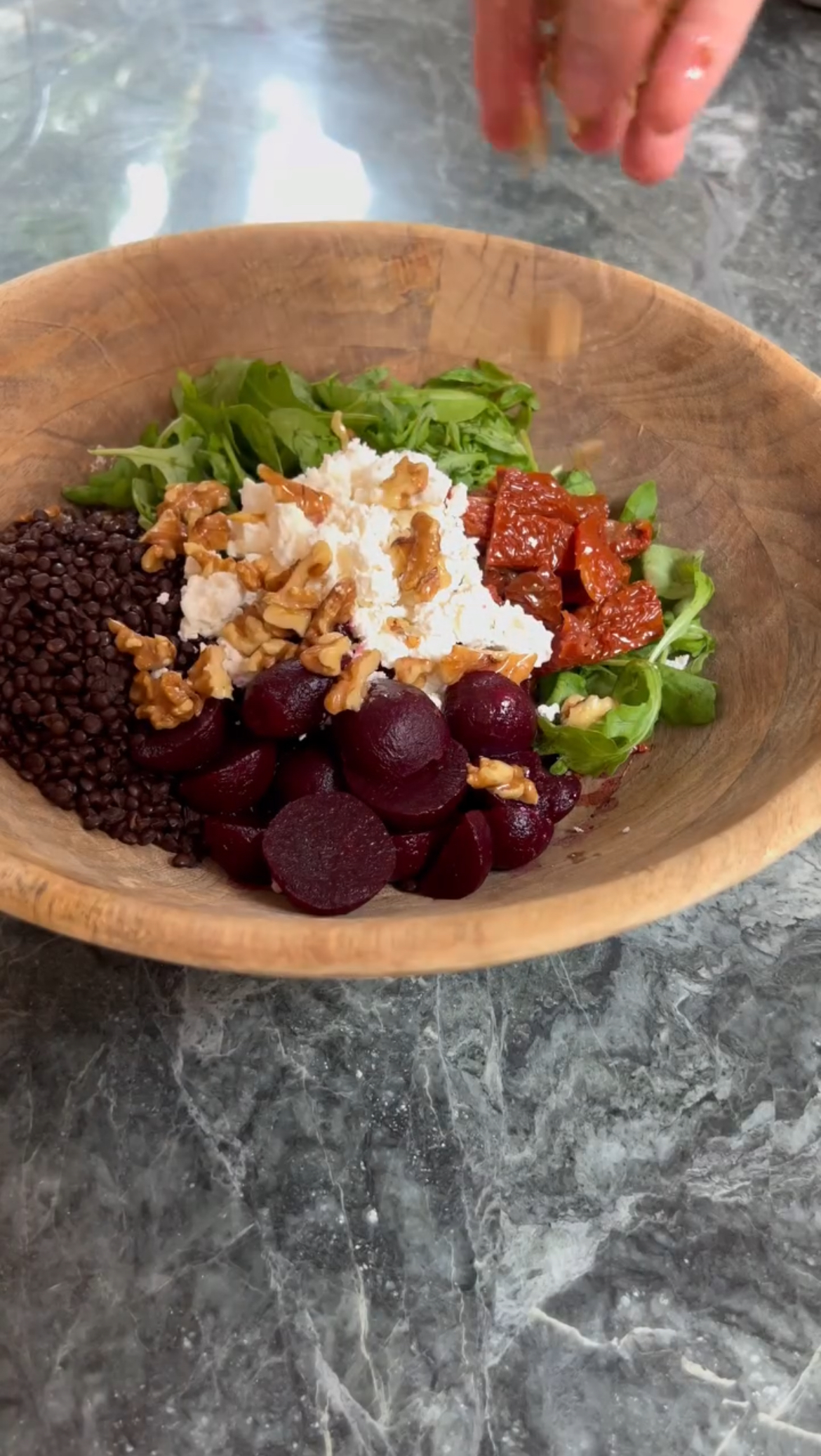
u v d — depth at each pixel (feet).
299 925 1.05
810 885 1.43
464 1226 1.22
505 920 1.06
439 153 2.22
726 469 1.53
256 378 1.57
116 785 1.37
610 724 1.42
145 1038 1.29
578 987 1.35
